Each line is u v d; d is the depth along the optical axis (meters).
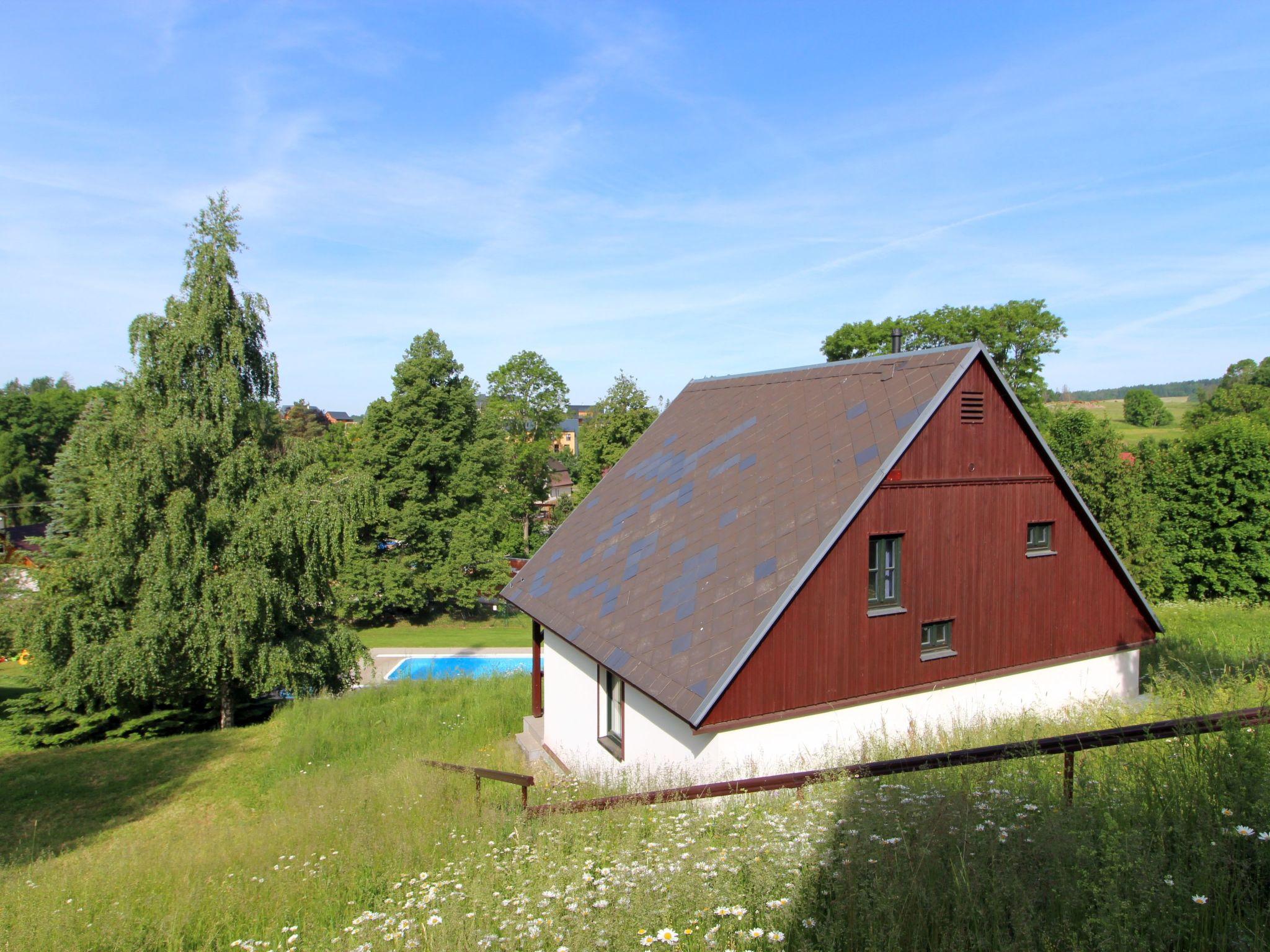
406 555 46.25
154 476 23.59
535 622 16.22
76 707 23.94
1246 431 30.95
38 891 8.40
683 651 11.12
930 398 12.27
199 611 23.69
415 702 21.30
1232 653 16.70
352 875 7.82
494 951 5.04
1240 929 3.74
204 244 25.95
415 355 46.66
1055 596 13.98
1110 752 6.55
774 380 17.11
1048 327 46.44
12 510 66.44
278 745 19.44
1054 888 4.20
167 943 6.55
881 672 11.90
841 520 11.25
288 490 25.61
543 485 66.75
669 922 4.84
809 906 4.66
